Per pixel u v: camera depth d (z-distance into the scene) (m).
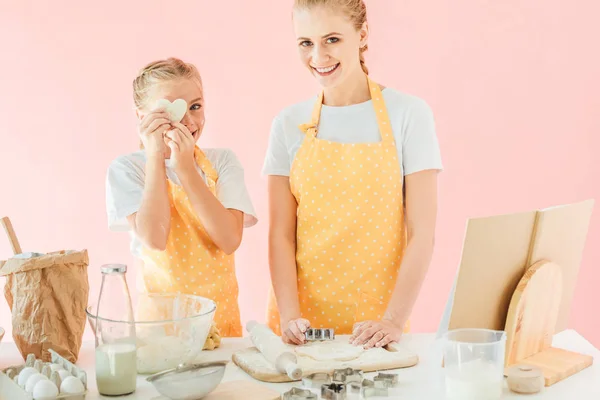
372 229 1.89
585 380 1.41
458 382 1.26
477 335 1.33
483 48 3.25
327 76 1.84
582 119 3.21
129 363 1.33
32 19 3.40
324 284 1.90
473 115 3.29
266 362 1.46
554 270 1.50
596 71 3.18
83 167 3.45
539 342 1.53
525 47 3.22
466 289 1.36
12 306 1.53
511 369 1.38
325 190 1.90
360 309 1.89
